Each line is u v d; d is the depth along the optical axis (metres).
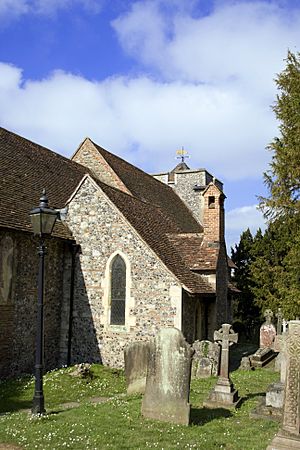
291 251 18.48
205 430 7.90
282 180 18.41
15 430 7.68
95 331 14.85
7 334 12.95
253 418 8.88
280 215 18.84
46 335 14.53
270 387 9.38
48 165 19.14
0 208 13.34
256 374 14.80
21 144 18.52
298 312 17.77
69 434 7.44
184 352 8.34
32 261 14.16
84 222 15.47
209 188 18.08
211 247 17.53
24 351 13.70
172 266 14.93
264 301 29.45
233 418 8.85
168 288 14.11
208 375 13.74
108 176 22.39
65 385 12.05
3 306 12.80
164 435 7.48
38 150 19.52
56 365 15.02
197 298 15.87
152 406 8.44
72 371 13.02
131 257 14.66
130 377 10.52
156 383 8.48
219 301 17.48
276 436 6.64
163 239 17.17
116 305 14.78
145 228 16.25
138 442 7.12
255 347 26.06
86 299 15.12
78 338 15.04
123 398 10.09
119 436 7.38
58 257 15.29
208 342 14.55
